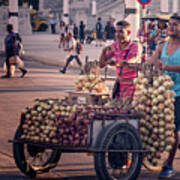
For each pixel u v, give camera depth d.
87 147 5.57
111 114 5.54
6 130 8.91
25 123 6.01
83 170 6.63
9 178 6.18
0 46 29.61
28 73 18.69
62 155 7.48
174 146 6.30
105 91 6.64
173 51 6.37
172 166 6.41
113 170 5.89
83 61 22.34
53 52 28.86
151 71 5.99
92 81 6.51
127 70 6.66
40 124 5.91
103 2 54.12
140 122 5.91
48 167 6.39
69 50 18.83
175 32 6.33
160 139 5.85
